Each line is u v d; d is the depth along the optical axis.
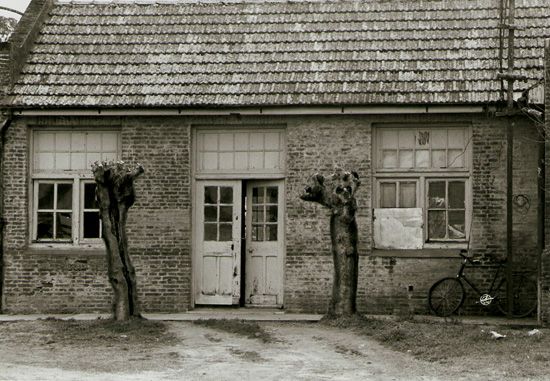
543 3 22.22
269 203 21.53
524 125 20.41
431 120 20.62
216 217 21.53
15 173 21.38
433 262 20.61
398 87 20.62
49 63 21.95
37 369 14.36
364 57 21.50
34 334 17.53
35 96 21.17
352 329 17.91
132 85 21.34
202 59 21.86
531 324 18.91
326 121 20.89
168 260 21.17
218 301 21.48
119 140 21.58
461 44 21.53
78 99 21.08
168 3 23.47
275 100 20.59
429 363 14.74
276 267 21.45
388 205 21.05
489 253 20.47
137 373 14.07
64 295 21.30
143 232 21.23
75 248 21.53
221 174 21.42
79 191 21.61
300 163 20.94
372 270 20.72
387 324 18.22
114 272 18.39
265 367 14.58
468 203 20.78
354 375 13.92
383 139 21.08
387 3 22.84
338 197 18.62
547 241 18.44
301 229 20.91
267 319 19.70
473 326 18.12
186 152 21.20
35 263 21.36
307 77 21.14
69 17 23.19
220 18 22.94
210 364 14.84
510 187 19.92
